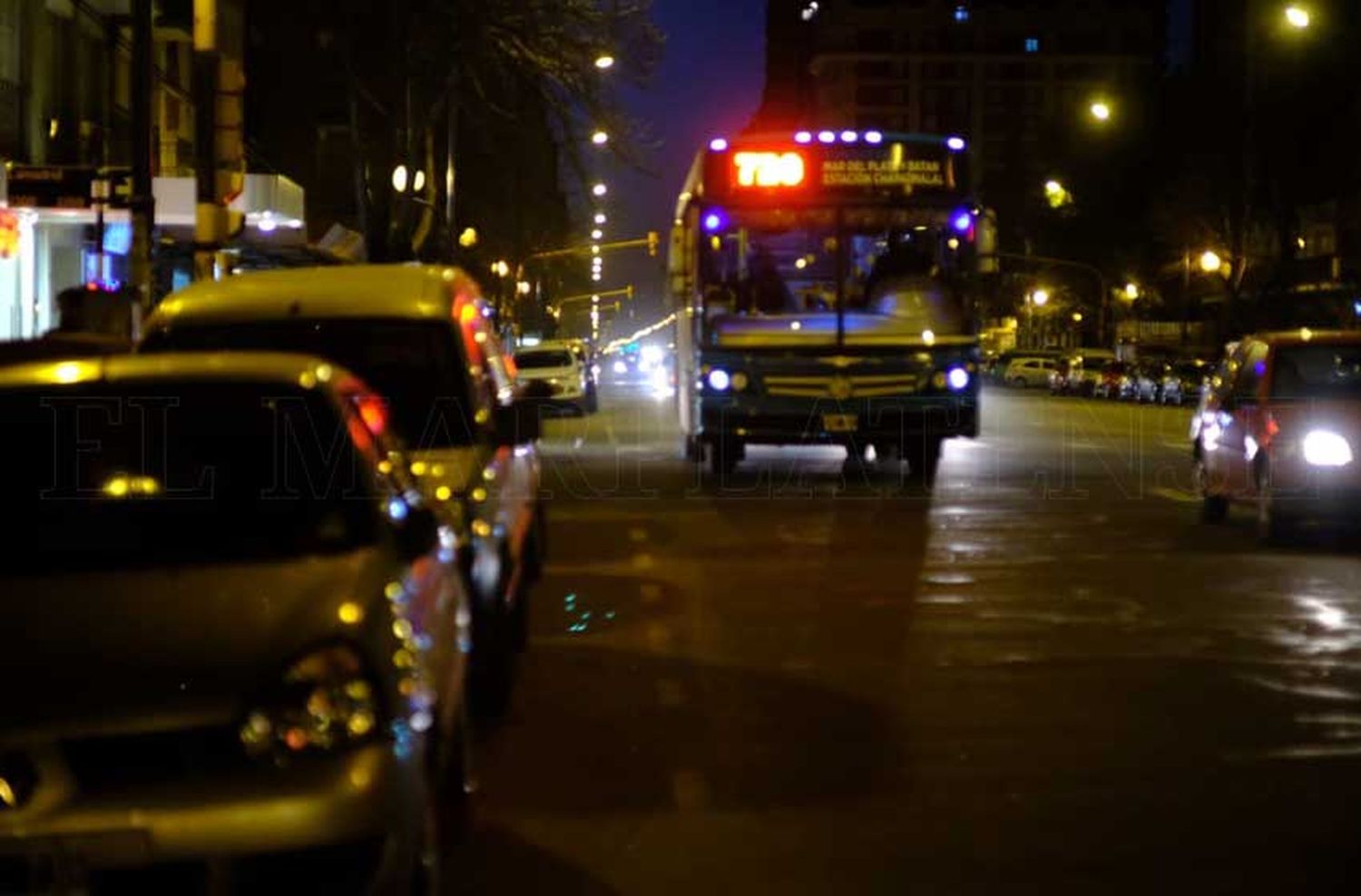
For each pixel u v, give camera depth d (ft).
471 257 172.65
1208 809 22.77
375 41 106.73
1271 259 196.13
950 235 65.92
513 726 27.81
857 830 21.98
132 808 15.38
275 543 19.06
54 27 87.86
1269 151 185.98
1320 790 23.70
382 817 15.94
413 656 17.53
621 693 30.19
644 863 20.70
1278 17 182.09
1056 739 26.58
